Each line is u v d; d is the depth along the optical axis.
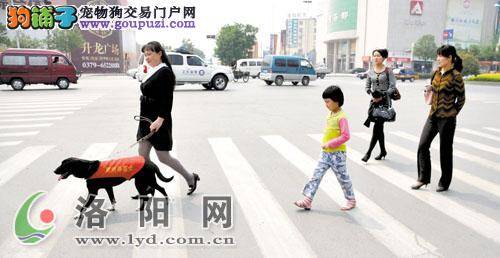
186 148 6.89
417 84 33.72
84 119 10.10
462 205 4.29
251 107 13.08
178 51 20.42
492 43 72.44
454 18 82.62
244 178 5.14
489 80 35.16
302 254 3.14
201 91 20.00
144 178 3.79
